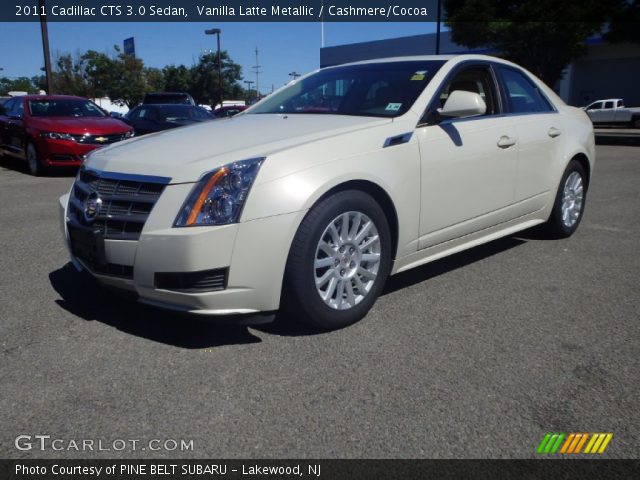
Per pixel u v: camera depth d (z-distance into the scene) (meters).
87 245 3.03
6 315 3.40
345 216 3.09
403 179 3.37
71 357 2.87
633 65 33.97
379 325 3.27
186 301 2.78
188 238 2.69
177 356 2.88
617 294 3.80
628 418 2.35
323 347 2.98
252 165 2.83
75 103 11.19
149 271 2.79
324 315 3.08
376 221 3.25
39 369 2.75
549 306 3.58
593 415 2.37
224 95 54.44
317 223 2.94
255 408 2.42
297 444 2.18
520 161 4.33
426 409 2.40
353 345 3.01
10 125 10.83
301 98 4.23
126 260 2.86
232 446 2.17
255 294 2.84
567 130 4.93
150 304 2.92
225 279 2.78
